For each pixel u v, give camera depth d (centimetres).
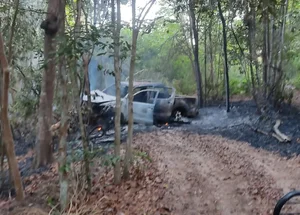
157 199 710
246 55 1764
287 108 1544
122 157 881
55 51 677
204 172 870
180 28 1989
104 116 1262
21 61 1166
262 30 1555
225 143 1162
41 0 1176
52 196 703
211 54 2014
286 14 1484
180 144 1158
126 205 684
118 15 727
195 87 2153
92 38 661
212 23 1808
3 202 711
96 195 719
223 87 2052
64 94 636
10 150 629
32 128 1205
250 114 1599
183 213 655
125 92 1445
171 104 1534
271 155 1005
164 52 2102
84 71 822
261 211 650
